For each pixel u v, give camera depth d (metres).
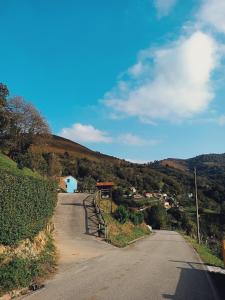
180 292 14.31
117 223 44.75
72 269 18.45
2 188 15.89
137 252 28.28
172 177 181.88
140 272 18.58
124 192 107.56
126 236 40.75
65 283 14.95
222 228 100.50
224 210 108.94
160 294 13.70
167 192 147.88
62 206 45.88
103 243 31.11
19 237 17.58
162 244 38.78
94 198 51.50
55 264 19.55
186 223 97.06
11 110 55.03
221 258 38.12
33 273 15.20
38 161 60.31
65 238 31.27
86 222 38.28
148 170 172.38
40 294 12.91
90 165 131.25
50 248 23.20
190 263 24.03
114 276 17.02
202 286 15.82
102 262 21.38
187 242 45.72
